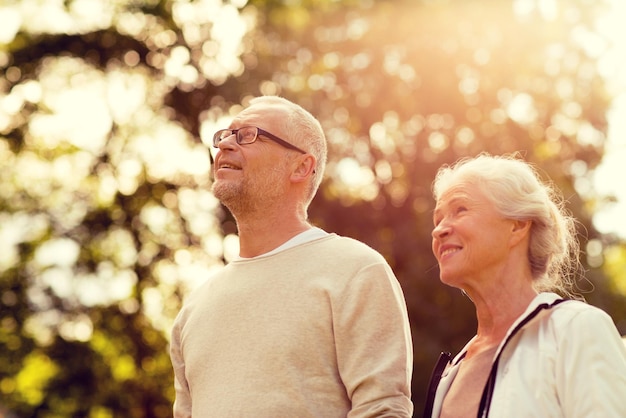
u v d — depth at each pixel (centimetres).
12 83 1730
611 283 1580
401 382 345
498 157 361
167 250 1708
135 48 1705
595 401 277
